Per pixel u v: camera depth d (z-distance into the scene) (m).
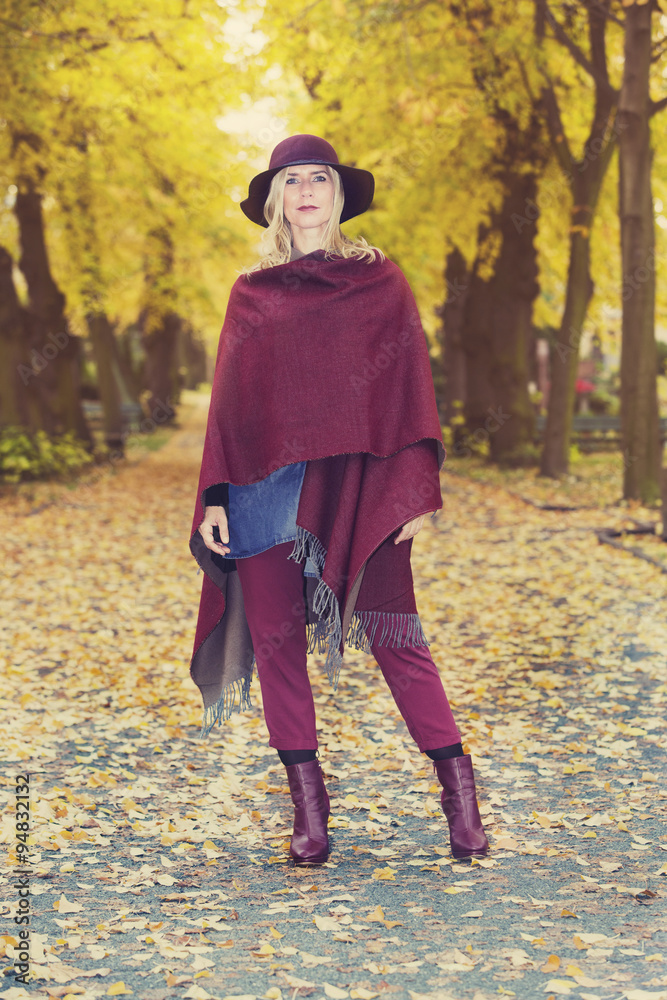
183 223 16.84
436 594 7.31
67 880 2.67
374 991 1.92
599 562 8.16
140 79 13.02
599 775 3.61
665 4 10.48
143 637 6.22
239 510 2.75
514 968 2.02
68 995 1.91
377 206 14.70
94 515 12.30
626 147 10.72
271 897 2.51
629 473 11.40
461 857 2.77
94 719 4.50
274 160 2.76
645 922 2.27
